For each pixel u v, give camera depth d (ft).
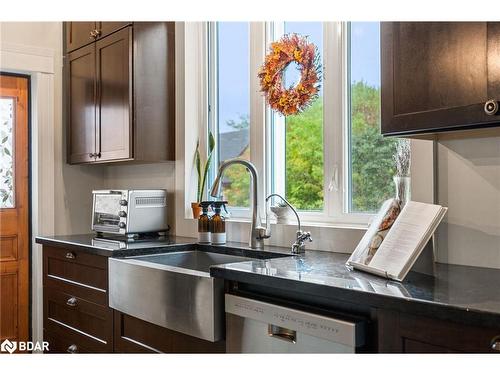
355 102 7.73
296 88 8.24
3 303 11.40
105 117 10.41
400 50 5.28
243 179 9.61
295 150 8.69
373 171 7.49
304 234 7.32
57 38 11.78
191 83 10.28
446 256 5.96
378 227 5.62
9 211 11.48
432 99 4.94
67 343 9.08
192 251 8.77
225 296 5.69
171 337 6.67
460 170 5.83
